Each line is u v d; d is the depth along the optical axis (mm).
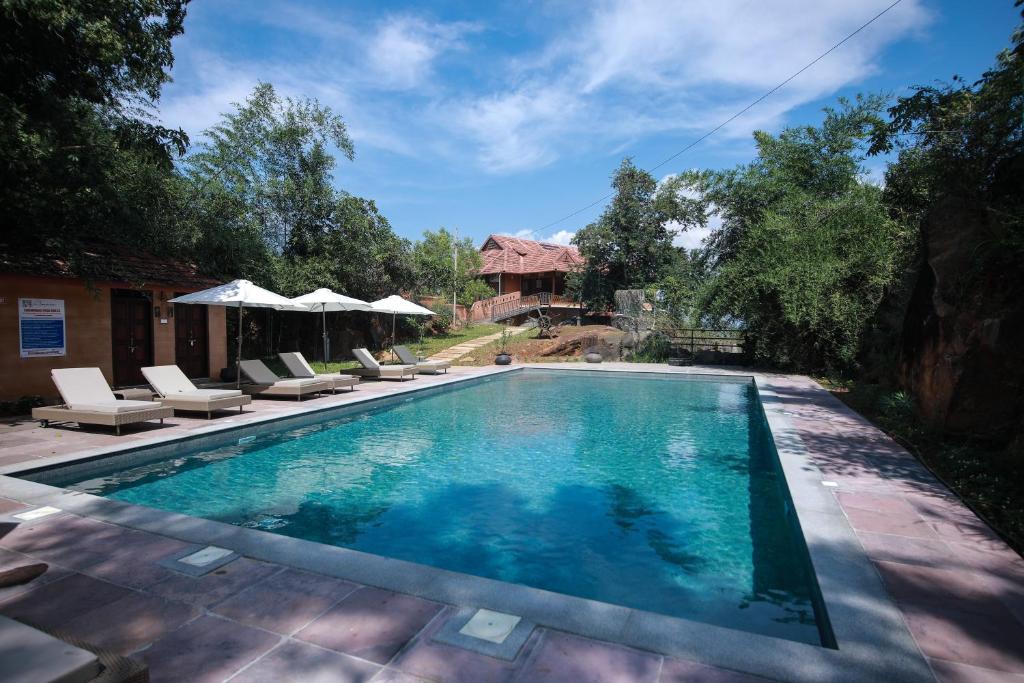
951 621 2723
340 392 12227
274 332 20031
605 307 29859
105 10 8742
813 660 2391
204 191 16266
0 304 9656
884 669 2332
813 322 15195
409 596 2975
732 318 18391
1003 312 6238
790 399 11109
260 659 2383
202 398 8641
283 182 18984
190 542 3719
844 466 5758
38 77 9062
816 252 15742
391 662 2363
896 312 12641
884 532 3920
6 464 5742
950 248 7504
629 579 3953
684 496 5852
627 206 28797
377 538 4707
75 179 10062
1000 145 7266
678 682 2230
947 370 6922
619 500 5715
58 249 10797
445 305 30344
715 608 3521
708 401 12570
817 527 4012
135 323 12312
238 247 16125
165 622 2699
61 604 2879
